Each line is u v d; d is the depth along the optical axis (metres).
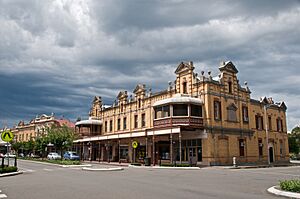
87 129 53.59
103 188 13.84
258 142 41.97
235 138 37.97
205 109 35.41
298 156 69.31
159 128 35.97
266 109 44.59
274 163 41.94
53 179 18.64
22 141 76.62
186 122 34.03
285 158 47.72
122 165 37.25
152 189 13.45
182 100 34.53
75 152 57.88
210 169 29.22
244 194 11.89
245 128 39.72
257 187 14.25
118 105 49.62
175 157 37.62
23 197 11.31
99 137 47.47
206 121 35.12
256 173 23.80
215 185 15.12
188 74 37.88
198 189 13.45
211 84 36.19
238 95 39.66
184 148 37.22
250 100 41.88
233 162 33.97
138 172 24.83
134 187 14.23
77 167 33.00
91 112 57.56
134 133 39.97
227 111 37.69
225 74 38.41
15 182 16.92
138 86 45.41
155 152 40.34
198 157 35.34
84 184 15.62
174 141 38.12
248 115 40.66
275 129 46.69
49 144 52.69
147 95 43.34
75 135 52.53
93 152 55.53
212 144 34.84
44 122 75.62
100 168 28.50
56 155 54.72
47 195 11.75
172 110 35.16
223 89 37.66
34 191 12.98
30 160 52.25
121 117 48.53
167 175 21.56
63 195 11.71
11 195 11.84
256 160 40.69
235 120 38.56
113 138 44.03
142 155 42.94
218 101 36.72
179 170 27.56
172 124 34.50
